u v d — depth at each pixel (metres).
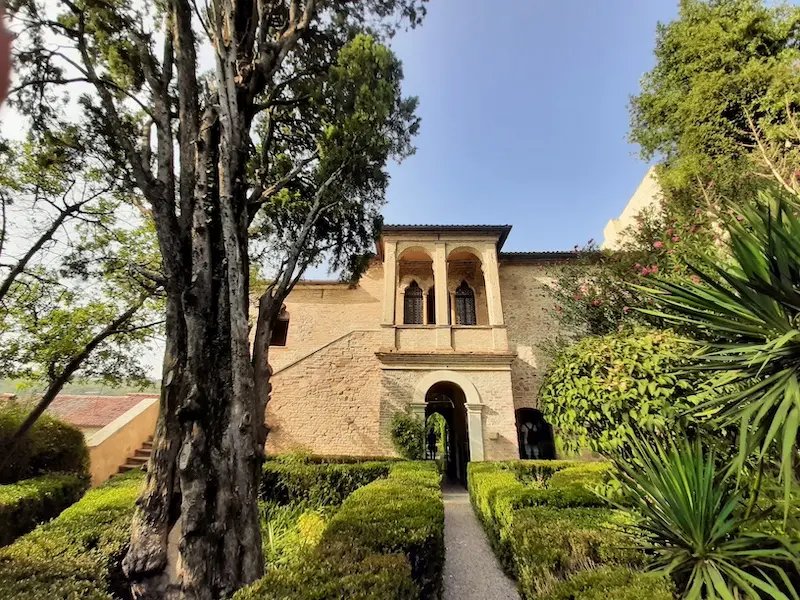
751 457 3.20
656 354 4.25
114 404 15.91
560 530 3.49
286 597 2.36
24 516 6.76
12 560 3.48
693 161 10.23
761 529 2.74
